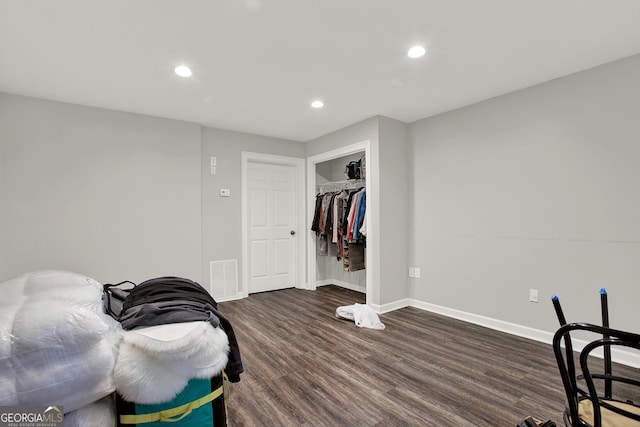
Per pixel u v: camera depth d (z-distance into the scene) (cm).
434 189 338
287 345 253
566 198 244
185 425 97
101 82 252
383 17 174
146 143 331
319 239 465
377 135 338
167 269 341
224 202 391
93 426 85
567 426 98
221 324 125
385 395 182
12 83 251
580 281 237
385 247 341
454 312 320
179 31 185
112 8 163
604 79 226
